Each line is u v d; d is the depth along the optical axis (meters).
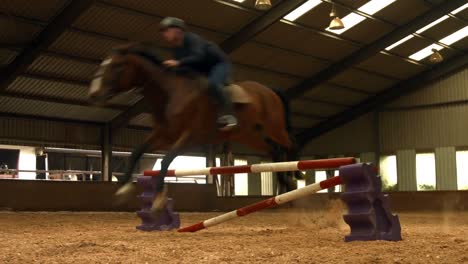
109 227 9.76
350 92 26.41
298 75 23.36
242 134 6.93
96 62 18.42
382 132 28.11
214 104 6.03
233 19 18.28
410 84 26.69
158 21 17.19
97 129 22.70
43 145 21.17
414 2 19.83
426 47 23.73
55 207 17.16
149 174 8.63
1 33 15.88
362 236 6.00
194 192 20.61
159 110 6.05
